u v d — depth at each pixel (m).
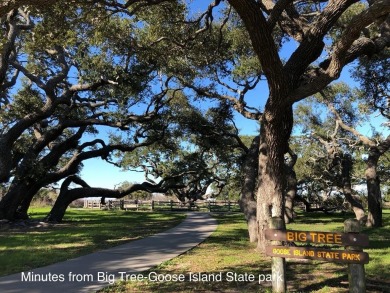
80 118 25.56
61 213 24.75
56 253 11.10
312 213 37.25
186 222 23.38
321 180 37.75
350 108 29.09
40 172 22.59
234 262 9.63
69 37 13.08
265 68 9.08
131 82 21.19
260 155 11.88
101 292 6.80
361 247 5.92
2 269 8.74
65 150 25.80
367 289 6.90
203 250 11.70
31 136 28.61
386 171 41.38
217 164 38.44
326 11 10.34
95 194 27.14
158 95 25.14
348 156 29.70
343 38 7.79
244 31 18.11
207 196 52.94
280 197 9.96
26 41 20.05
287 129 10.20
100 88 23.98
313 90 8.98
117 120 25.03
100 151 26.83
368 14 7.07
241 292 6.74
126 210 41.94
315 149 35.16
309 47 10.38
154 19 14.41
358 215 23.97
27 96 24.64
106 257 10.35
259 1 12.74
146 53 16.72
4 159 20.92
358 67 21.78
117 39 16.08
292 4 12.57
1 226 20.62
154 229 18.61
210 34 16.03
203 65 18.61
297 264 9.25
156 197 64.25
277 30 18.25
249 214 14.25
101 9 10.92
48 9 10.11
